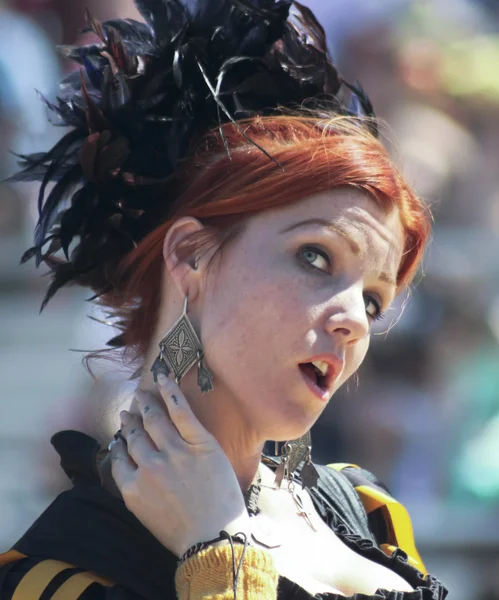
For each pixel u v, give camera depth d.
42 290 13.57
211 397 5.48
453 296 13.19
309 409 5.41
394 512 6.62
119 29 6.02
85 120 5.83
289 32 6.15
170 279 5.61
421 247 5.88
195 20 5.87
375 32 14.81
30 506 12.37
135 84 5.67
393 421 12.66
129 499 5.29
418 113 14.38
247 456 5.65
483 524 12.40
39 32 14.29
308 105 6.02
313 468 5.98
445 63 14.80
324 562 5.79
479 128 14.72
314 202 5.39
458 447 12.78
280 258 5.36
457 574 12.28
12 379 13.10
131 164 5.66
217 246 5.44
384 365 12.91
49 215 5.88
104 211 5.70
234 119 5.66
